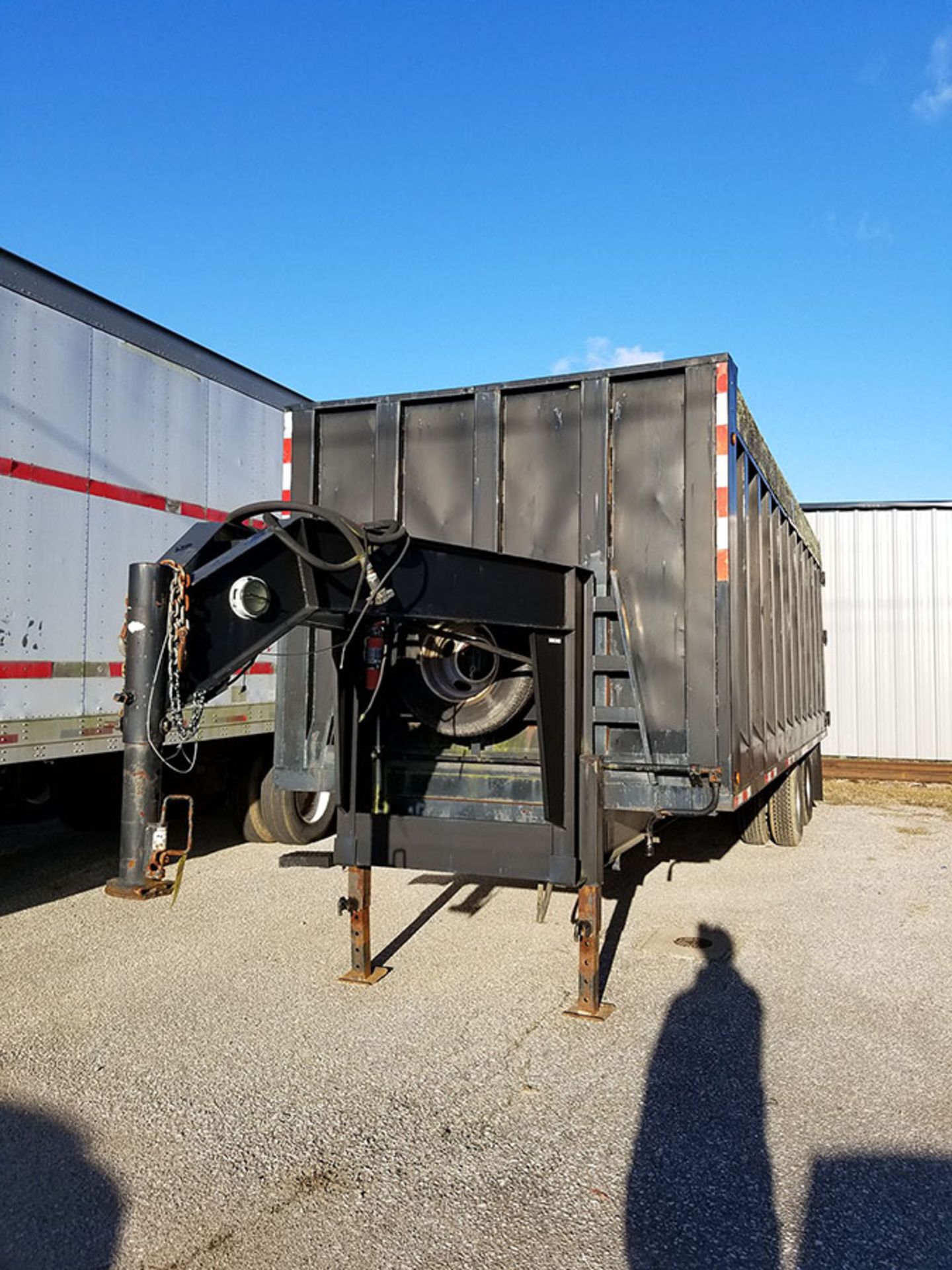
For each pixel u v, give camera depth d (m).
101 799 7.84
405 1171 3.19
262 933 5.94
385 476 5.39
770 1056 4.13
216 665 3.12
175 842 8.93
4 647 5.84
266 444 8.64
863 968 5.34
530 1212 2.95
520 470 5.11
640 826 5.43
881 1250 2.77
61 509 6.31
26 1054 4.12
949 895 7.12
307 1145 3.35
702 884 7.43
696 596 4.68
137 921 6.20
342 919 6.26
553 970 5.23
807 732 10.27
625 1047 4.20
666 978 5.14
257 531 3.50
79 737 6.37
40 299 6.19
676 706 4.73
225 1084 3.83
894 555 15.91
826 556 16.17
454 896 6.88
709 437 4.69
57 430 6.29
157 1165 3.21
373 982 5.01
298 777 5.45
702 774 4.60
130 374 6.97
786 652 8.16
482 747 5.05
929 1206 2.99
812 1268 2.69
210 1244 2.78
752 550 5.92
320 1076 3.91
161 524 7.25
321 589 3.62
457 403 5.29
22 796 7.24
